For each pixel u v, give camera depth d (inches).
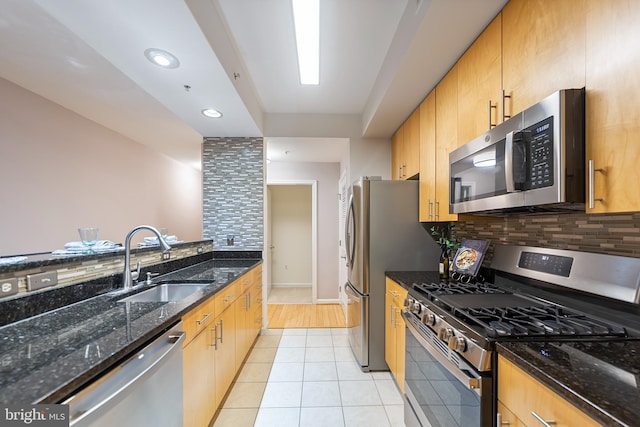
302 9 62.6
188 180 222.4
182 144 156.6
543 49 40.0
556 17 37.6
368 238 92.0
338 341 115.3
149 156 165.0
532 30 42.1
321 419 69.0
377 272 91.7
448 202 69.7
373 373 90.6
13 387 25.1
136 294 63.8
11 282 42.1
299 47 76.7
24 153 88.5
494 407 36.1
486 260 72.2
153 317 44.6
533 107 38.8
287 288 215.0
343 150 146.9
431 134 80.1
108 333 38.1
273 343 113.4
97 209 121.7
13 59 71.2
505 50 48.3
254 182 125.6
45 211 96.2
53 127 98.7
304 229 219.6
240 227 125.6
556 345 34.3
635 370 28.0
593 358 30.6
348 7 62.0
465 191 59.1
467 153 58.0
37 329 39.6
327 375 89.2
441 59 65.3
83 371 28.1
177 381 46.4
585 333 36.9
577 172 33.8
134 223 149.6
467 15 50.9
